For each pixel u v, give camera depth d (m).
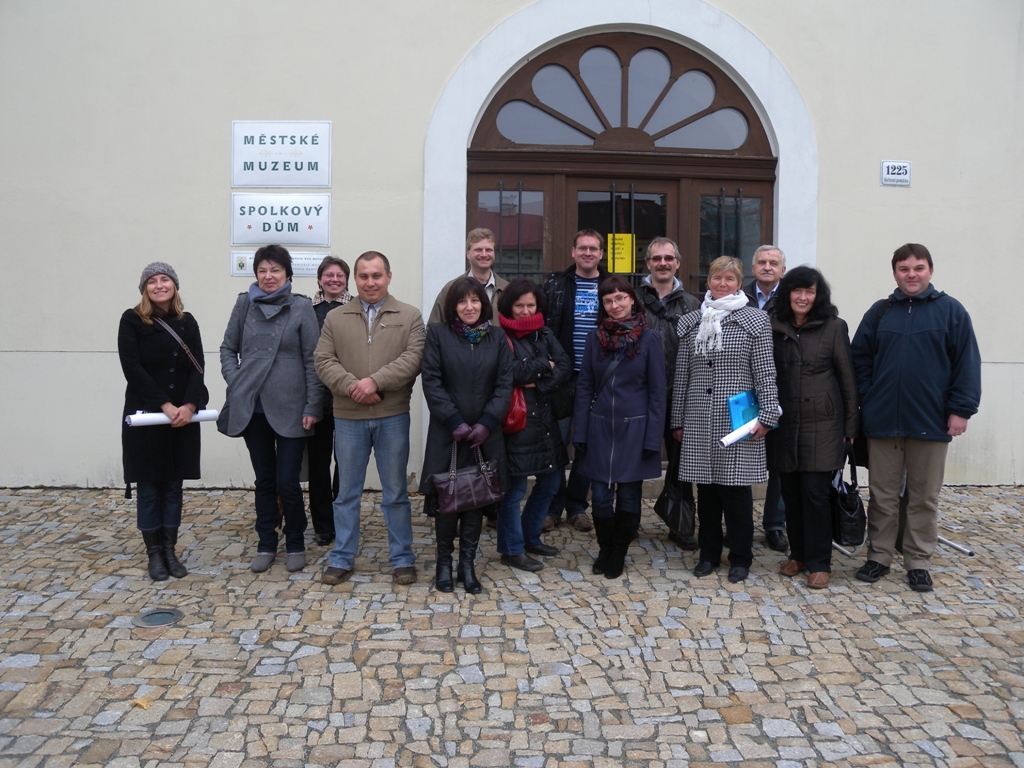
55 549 4.76
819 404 4.28
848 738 2.97
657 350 4.35
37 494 5.88
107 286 5.92
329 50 5.89
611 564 4.44
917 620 3.94
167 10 5.84
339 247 5.95
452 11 5.91
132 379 4.22
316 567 4.55
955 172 6.18
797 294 4.29
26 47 5.81
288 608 3.98
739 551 4.43
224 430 4.40
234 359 4.47
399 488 4.29
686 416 4.48
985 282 6.23
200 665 3.41
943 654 3.60
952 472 6.33
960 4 6.11
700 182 6.25
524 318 4.36
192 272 5.94
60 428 5.97
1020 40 6.15
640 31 6.09
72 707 3.08
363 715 3.08
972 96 6.15
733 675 3.41
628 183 6.21
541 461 4.40
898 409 4.25
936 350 4.19
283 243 5.94
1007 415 6.30
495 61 5.93
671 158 6.19
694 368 4.47
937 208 6.19
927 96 6.13
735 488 4.36
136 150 5.88
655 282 4.97
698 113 6.23
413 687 3.28
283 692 3.22
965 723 3.06
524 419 4.31
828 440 4.27
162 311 4.32
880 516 4.44
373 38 5.89
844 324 4.35
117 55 5.84
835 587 4.36
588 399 4.47
